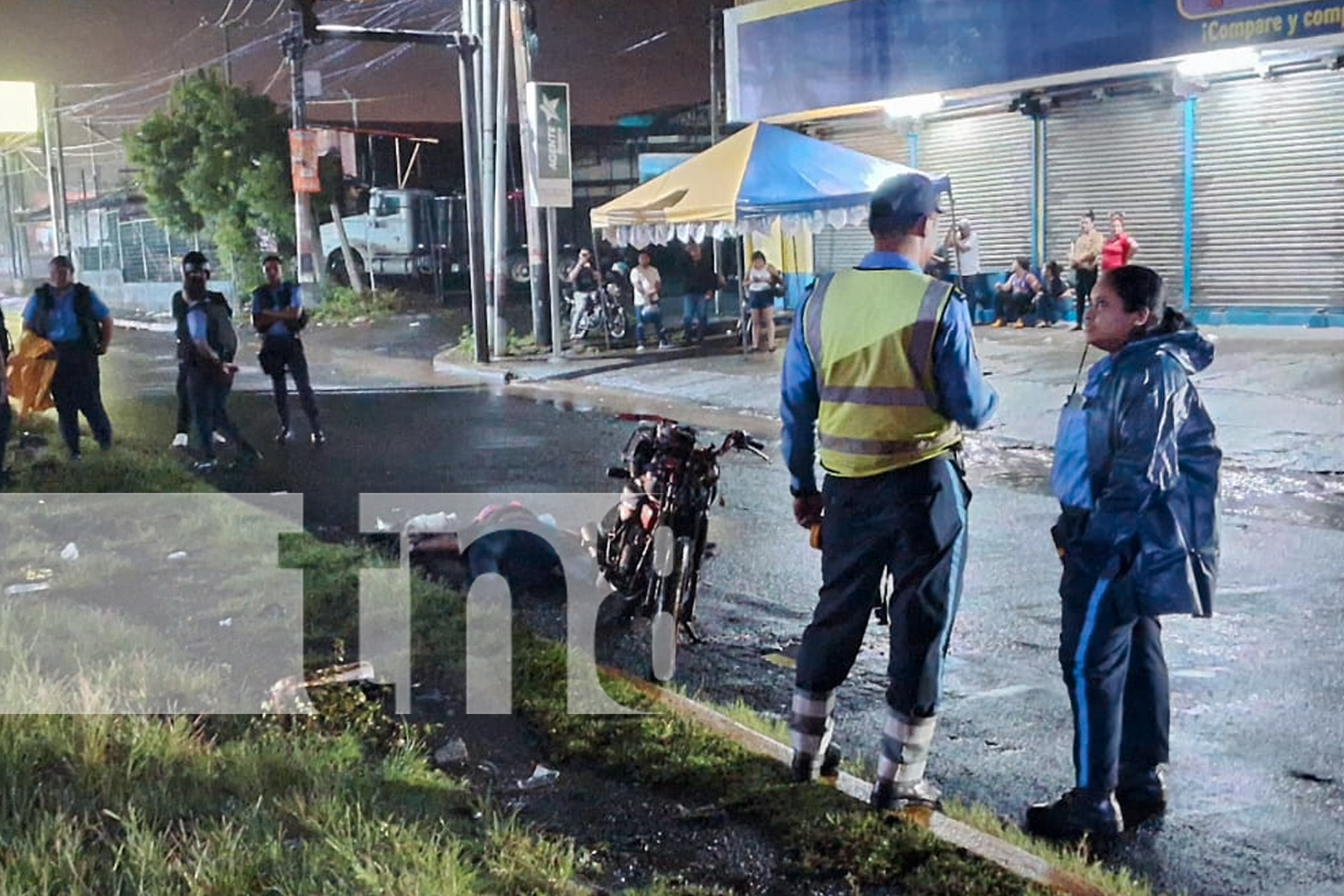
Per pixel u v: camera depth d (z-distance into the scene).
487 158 22.75
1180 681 6.09
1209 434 4.35
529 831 4.52
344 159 40.38
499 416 16.41
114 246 54.25
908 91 21.16
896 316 4.27
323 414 17.14
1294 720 5.58
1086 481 4.39
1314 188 17.95
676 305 29.05
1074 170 20.72
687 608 6.89
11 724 5.00
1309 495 10.05
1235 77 18.55
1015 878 4.03
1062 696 5.97
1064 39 19.06
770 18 22.91
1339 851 4.41
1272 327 18.45
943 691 6.06
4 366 11.34
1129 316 4.32
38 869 3.80
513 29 22.39
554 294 22.11
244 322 36.97
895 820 4.45
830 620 4.57
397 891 3.81
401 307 36.03
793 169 16.98
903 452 4.36
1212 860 4.36
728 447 6.93
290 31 33.81
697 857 4.36
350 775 4.80
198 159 39.31
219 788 4.69
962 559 4.46
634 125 42.59
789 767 4.96
